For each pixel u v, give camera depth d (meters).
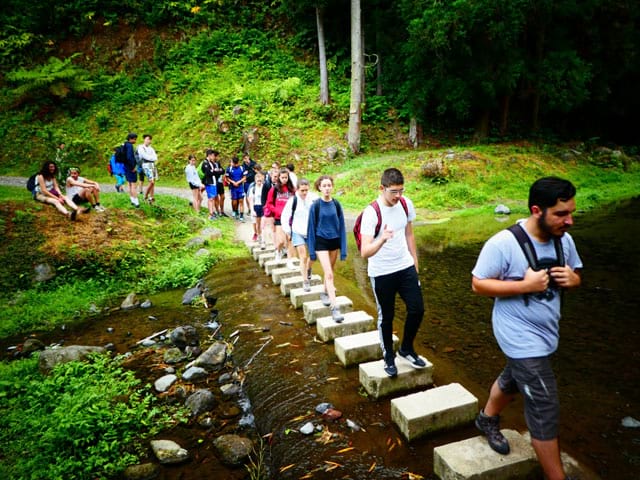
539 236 2.04
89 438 3.10
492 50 17.06
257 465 2.81
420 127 20.20
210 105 19.69
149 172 10.58
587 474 2.37
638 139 24.61
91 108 20.50
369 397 3.35
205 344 4.93
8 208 8.37
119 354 4.86
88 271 7.79
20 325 6.02
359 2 17.98
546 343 2.06
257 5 26.36
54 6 23.39
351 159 18.42
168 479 2.76
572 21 18.64
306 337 4.62
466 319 4.84
